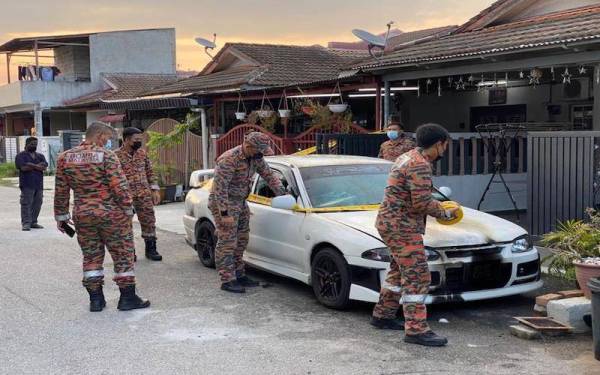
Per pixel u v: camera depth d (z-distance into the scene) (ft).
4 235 38.32
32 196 40.52
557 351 17.38
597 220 22.39
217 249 24.18
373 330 19.24
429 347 17.65
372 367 16.29
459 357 16.93
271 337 18.80
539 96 50.60
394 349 17.56
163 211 50.19
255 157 23.59
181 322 20.43
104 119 92.89
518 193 39.58
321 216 22.06
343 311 21.26
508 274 20.30
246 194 24.20
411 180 16.84
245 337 18.84
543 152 28.89
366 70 40.16
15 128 126.82
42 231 39.93
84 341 18.66
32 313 21.56
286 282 25.63
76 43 114.52
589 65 32.35
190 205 29.63
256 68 63.26
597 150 26.96
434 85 47.26
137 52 116.78
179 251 33.06
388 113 41.96
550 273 22.70
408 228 17.35
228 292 24.08
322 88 48.80
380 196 23.77
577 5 40.37
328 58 70.03
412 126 59.21
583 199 27.53
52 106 107.76
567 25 34.12
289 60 66.44
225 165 23.27
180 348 17.97
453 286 19.61
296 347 17.89
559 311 18.90
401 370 16.07
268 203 24.93
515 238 20.71
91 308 21.72
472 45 36.40
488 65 34.91
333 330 19.33
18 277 26.94
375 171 25.05
